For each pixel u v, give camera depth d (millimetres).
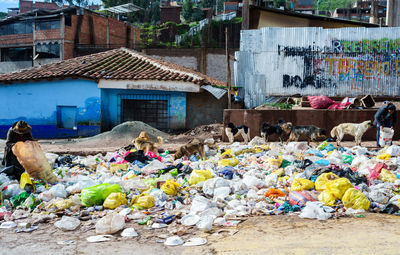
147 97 17531
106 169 8703
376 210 5379
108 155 10398
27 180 6547
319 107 14141
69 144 13852
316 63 16750
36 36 35531
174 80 16359
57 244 4438
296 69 16891
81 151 11336
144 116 17734
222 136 13367
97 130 17578
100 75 17344
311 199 5805
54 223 5211
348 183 5703
